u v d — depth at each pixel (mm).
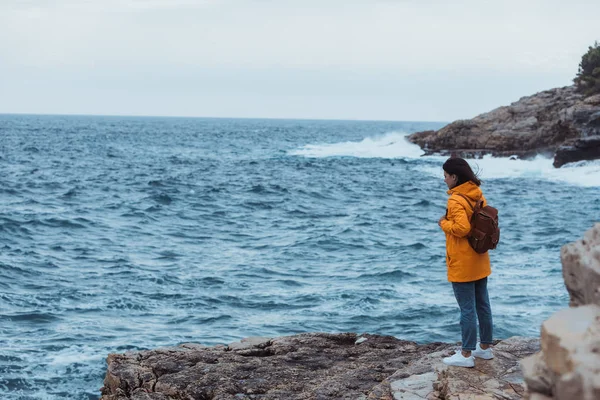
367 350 7531
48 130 137875
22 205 29531
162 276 15953
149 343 11234
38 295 14094
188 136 127375
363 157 67750
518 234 22188
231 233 23234
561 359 2609
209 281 15539
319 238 21734
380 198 35438
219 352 7512
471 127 61875
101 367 10133
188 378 6641
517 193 36938
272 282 15531
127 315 12828
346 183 42938
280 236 22500
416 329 12039
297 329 12086
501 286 14367
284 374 6691
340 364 7035
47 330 11781
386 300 13805
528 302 13133
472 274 5504
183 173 49000
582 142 46688
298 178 46188
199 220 26578
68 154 66938
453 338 11570
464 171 5387
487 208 5406
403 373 6051
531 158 54938
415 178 47219
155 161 61031
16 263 17141
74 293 14305
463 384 5230
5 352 10555
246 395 6195
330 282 15500
